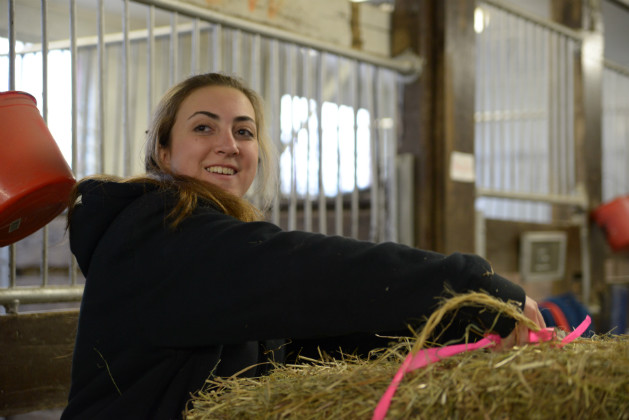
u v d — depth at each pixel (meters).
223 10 2.27
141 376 1.17
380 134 2.96
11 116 1.40
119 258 1.18
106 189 1.23
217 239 1.13
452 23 3.02
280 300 1.09
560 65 4.11
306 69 2.62
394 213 2.97
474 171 3.15
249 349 1.28
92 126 3.71
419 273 1.07
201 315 1.12
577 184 4.16
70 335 1.81
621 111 5.84
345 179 3.26
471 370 0.93
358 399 0.95
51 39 2.70
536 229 3.73
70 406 1.18
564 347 1.02
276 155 2.02
